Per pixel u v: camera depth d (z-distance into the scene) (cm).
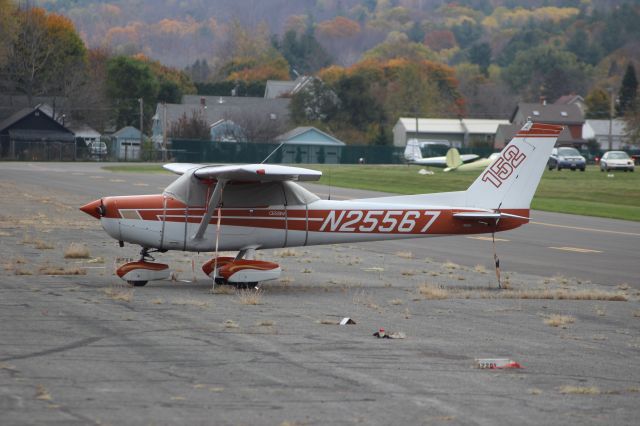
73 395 1994
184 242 3719
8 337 2569
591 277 4638
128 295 3366
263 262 3722
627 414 2011
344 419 1891
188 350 2469
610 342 2842
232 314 3070
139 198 3719
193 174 3694
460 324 3058
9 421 1797
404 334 2820
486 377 2298
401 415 1934
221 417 1877
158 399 1988
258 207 3762
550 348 2708
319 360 2411
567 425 1916
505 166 4016
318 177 3616
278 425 1836
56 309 3050
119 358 2352
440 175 14975
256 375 2223
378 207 3894
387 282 4141
